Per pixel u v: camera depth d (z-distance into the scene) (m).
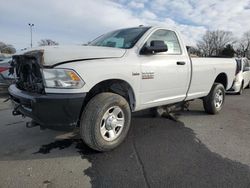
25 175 3.07
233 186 2.89
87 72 3.34
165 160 3.52
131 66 3.87
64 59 3.32
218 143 4.21
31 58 3.45
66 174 3.11
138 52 4.10
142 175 3.11
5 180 2.95
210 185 2.90
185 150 3.88
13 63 4.06
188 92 5.18
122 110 3.84
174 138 4.40
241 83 10.16
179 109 5.87
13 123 5.10
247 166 3.38
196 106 6.98
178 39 4.93
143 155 3.67
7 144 4.01
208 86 5.73
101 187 2.84
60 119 3.30
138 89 4.05
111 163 3.41
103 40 4.80
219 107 6.24
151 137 4.42
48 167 3.28
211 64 5.67
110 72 3.58
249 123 5.48
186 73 4.93
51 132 4.55
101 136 3.60
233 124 5.36
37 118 3.30
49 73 3.22
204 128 5.02
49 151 3.77
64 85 3.21
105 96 3.61
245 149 3.98
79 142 4.11
